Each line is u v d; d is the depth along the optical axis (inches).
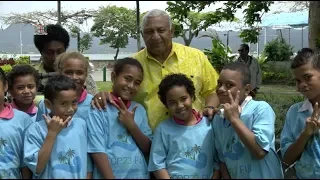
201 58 129.0
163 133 108.4
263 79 547.5
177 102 106.5
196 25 483.8
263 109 103.9
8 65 248.2
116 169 106.0
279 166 105.2
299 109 113.7
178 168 105.0
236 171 104.3
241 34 431.8
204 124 110.1
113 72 113.8
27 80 127.1
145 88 122.0
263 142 99.4
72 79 110.8
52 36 144.8
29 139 105.2
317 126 102.6
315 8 429.4
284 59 701.3
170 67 123.9
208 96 129.3
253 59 364.8
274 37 813.2
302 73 108.9
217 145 108.4
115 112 110.0
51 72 147.6
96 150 105.2
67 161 101.4
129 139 108.8
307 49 115.3
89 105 117.4
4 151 110.9
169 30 122.0
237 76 105.1
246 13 414.9
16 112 116.9
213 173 108.0
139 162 108.5
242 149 103.9
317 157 108.3
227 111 100.0
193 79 124.0
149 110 120.8
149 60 124.5
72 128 105.0
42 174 100.6
